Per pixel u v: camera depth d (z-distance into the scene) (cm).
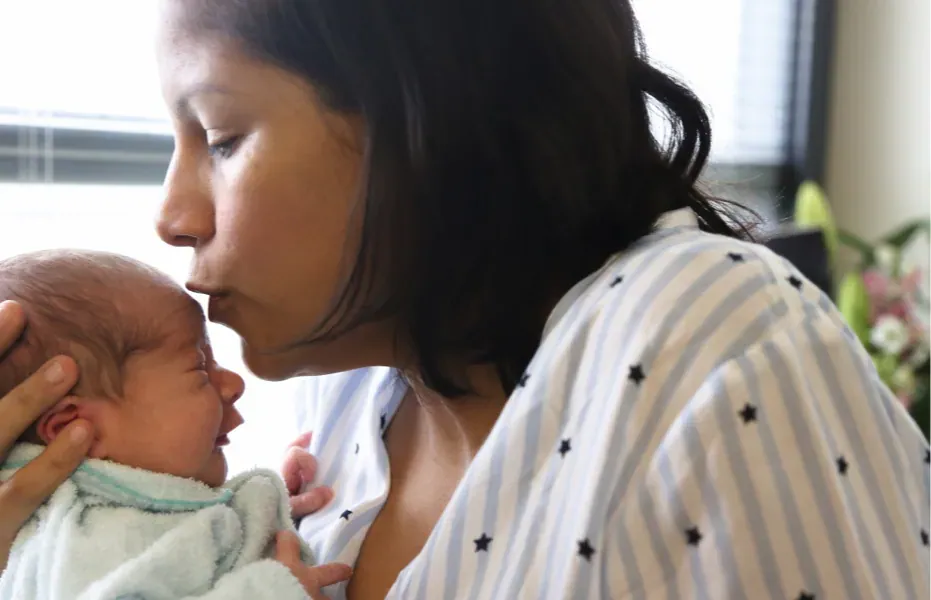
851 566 50
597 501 52
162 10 62
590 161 64
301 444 91
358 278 61
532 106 61
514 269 64
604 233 67
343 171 60
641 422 53
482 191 61
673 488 51
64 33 134
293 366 67
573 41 62
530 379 61
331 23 57
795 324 56
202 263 64
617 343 56
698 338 54
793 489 50
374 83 58
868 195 236
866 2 232
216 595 64
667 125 75
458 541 59
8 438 65
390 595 60
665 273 58
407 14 58
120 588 62
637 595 51
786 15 232
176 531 67
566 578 52
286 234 60
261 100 59
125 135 140
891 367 183
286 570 67
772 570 49
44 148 133
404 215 60
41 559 65
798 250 157
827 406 55
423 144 58
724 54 224
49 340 68
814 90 235
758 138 231
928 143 220
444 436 74
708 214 77
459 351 66
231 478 78
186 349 73
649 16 209
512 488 58
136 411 70
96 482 68
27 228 133
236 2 58
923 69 220
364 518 75
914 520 58
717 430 51
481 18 59
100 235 138
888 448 57
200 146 64
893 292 191
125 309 71
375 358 69
